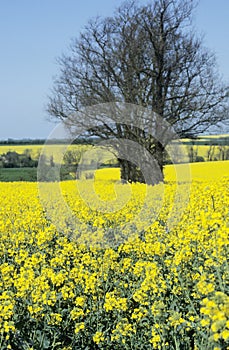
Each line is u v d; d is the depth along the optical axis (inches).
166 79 901.2
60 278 219.5
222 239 207.3
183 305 213.5
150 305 209.9
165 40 898.7
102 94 899.4
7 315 183.6
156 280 207.5
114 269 256.8
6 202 533.0
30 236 362.6
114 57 901.2
